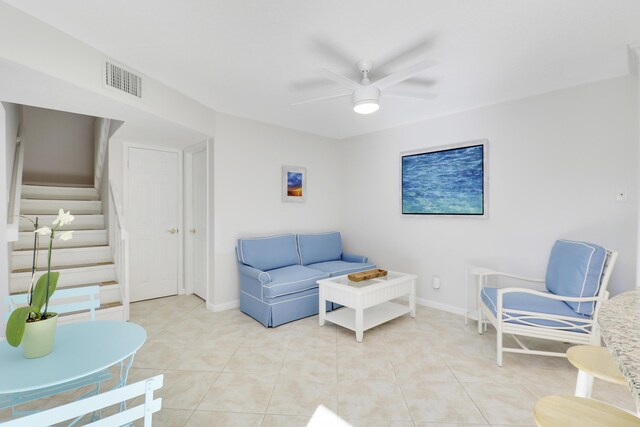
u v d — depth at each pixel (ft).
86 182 17.28
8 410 6.39
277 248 13.21
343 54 7.68
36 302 4.48
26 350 4.30
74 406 2.77
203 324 11.05
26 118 15.75
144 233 13.74
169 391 7.06
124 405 5.86
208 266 12.74
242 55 7.77
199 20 6.34
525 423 6.02
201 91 10.22
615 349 2.38
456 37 6.94
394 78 7.51
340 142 16.70
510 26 6.52
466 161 11.82
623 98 8.79
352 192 16.11
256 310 11.35
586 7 5.90
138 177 13.52
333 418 6.17
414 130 13.47
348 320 10.45
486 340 9.72
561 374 7.76
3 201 8.35
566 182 9.73
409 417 6.20
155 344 9.44
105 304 10.82
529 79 9.15
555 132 9.92
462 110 11.91
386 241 14.57
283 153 14.42
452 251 12.34
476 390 7.09
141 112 9.05
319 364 8.26
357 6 5.87
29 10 6.02
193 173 14.89
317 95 10.49
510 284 10.86
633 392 1.85
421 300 13.28
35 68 6.26
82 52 7.17
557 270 8.82
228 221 12.69
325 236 15.08
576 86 9.53
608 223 9.03
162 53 7.70
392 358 8.59
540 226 10.23
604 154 9.09
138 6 5.90
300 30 6.68
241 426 5.94
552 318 7.68
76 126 16.84
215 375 7.72
